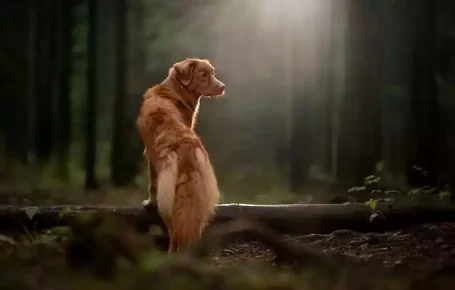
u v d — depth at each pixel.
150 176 7.91
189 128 7.98
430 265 7.06
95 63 20.61
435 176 14.42
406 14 19.12
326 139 20.28
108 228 6.44
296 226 8.70
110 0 26.75
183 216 6.79
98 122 31.73
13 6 31.25
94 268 6.07
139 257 6.22
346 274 6.51
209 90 8.64
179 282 5.69
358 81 15.47
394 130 28.61
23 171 21.28
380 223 8.89
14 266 6.02
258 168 24.28
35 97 25.94
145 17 28.98
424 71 15.84
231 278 5.97
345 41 15.65
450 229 8.66
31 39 28.64
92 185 18.66
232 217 8.48
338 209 8.84
